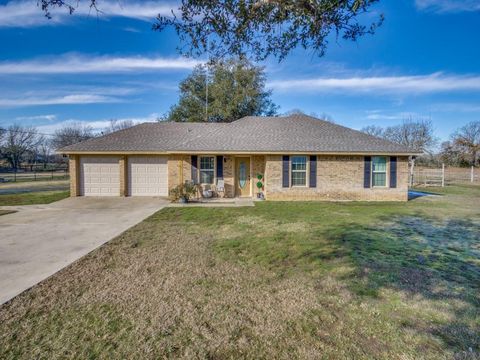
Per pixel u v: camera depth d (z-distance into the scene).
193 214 10.15
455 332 3.04
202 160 14.74
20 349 2.77
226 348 2.80
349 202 13.38
